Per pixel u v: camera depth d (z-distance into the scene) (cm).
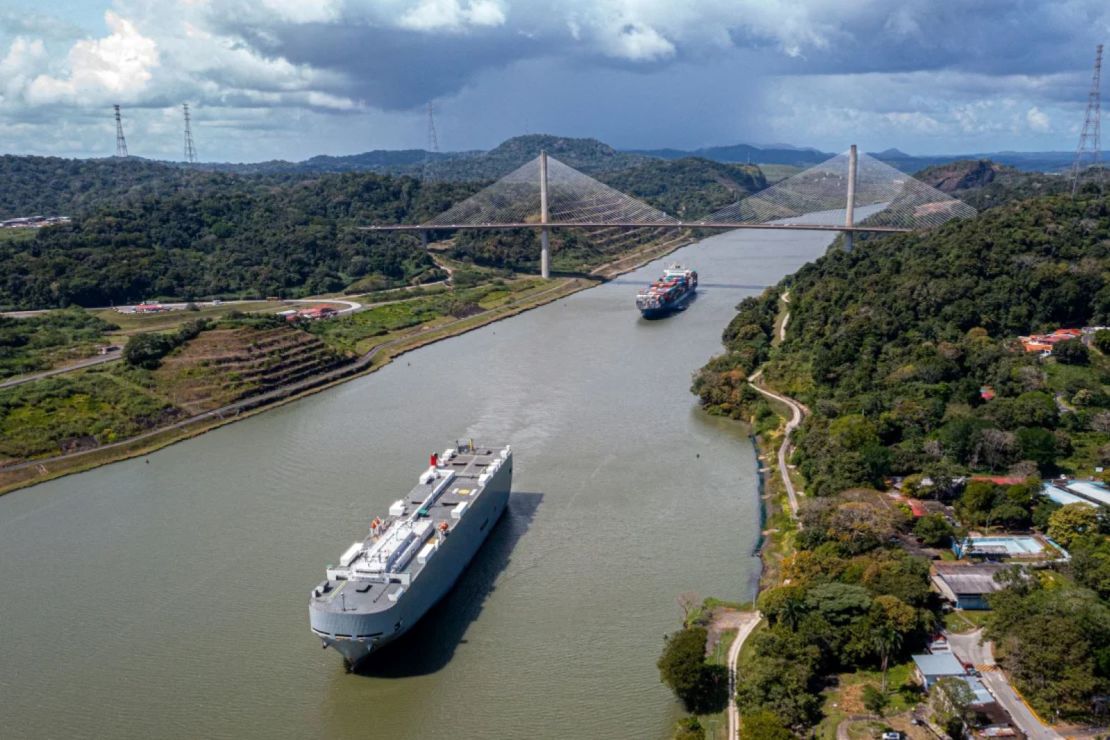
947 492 11738
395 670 8769
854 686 8069
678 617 9556
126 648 9288
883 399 15112
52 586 10662
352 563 9450
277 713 8206
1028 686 7700
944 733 7312
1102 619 7812
